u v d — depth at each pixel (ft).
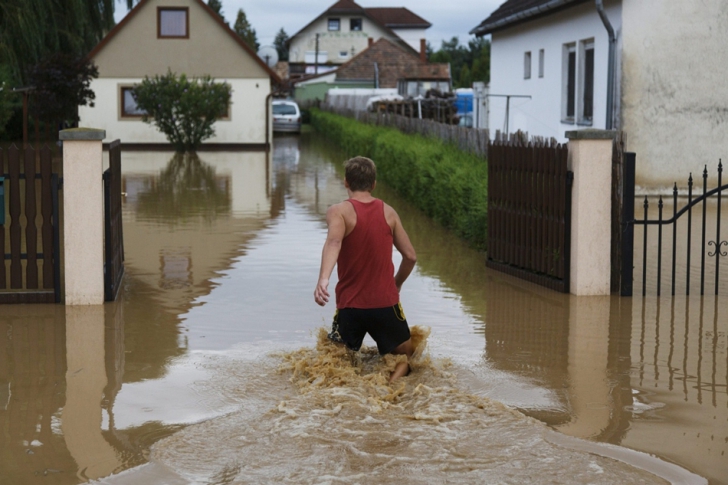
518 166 31.60
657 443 15.64
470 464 14.49
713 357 21.42
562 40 66.28
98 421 16.85
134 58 115.65
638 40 54.70
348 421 16.42
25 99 98.94
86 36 117.19
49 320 25.11
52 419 16.96
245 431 16.02
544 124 71.51
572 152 28.35
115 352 21.79
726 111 55.36
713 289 29.45
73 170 26.55
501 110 85.25
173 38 115.65
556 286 29.35
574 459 14.78
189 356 21.36
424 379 19.21
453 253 36.99
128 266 33.86
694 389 18.90
